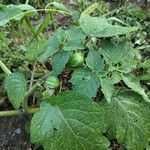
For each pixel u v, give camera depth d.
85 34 0.29
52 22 0.42
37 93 0.32
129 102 0.28
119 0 0.47
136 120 0.28
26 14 0.33
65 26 0.43
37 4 0.45
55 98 0.26
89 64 0.28
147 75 0.33
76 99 0.26
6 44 0.37
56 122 0.26
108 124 0.28
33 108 0.31
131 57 0.29
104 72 0.28
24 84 0.27
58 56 0.28
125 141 0.27
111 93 0.26
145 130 0.28
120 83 0.33
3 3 0.45
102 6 0.45
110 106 0.28
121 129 0.28
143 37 0.40
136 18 0.44
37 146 0.30
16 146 0.32
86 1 0.46
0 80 0.35
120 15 0.44
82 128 0.25
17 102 0.27
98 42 0.32
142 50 0.40
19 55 0.36
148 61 0.32
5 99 0.34
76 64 0.28
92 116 0.26
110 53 0.29
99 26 0.30
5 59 0.36
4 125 0.33
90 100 0.26
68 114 0.26
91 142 0.25
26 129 0.32
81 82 0.27
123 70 0.28
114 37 0.32
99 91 0.33
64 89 0.33
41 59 0.29
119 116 0.28
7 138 0.32
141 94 0.27
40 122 0.26
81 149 0.25
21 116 0.33
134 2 0.48
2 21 0.31
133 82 0.28
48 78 0.28
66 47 0.28
